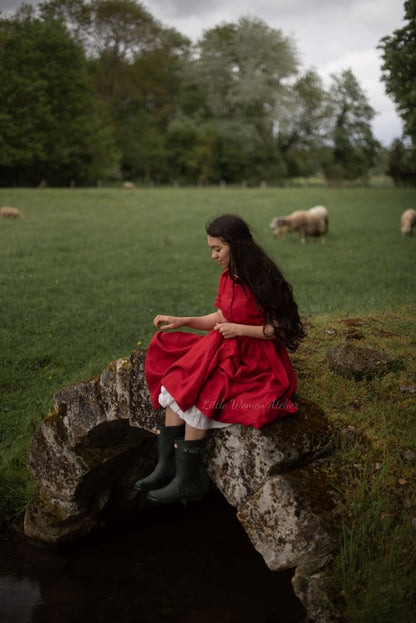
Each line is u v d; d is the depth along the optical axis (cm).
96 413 340
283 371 276
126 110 6681
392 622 228
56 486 362
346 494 269
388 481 275
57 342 659
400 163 4903
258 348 273
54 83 4847
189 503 408
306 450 279
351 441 297
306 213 1638
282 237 1762
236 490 282
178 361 271
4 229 1773
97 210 2497
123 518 390
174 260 1302
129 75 6275
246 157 6372
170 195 3422
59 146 4819
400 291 823
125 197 3188
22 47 4738
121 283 1025
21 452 445
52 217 2178
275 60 5962
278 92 6000
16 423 486
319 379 351
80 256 1313
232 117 6675
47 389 543
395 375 356
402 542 254
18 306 810
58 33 4922
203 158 6166
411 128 1379
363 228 1931
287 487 261
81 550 352
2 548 358
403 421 312
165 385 264
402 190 4194
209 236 275
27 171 5059
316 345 408
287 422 288
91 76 5828
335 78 6588
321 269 1177
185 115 6700
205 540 358
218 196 3397
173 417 267
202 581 311
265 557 266
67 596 301
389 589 239
